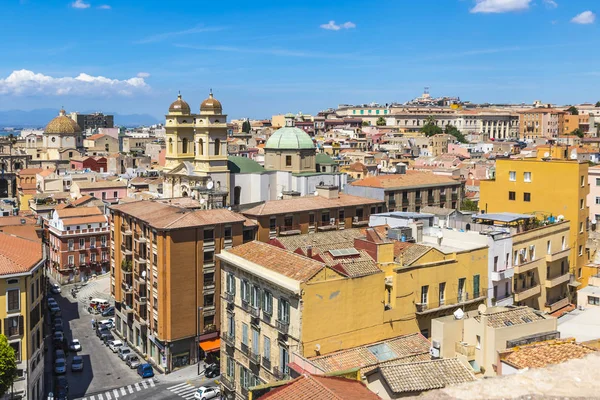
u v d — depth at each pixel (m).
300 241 82.25
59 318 120.19
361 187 129.88
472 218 85.12
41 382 83.50
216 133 136.12
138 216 101.31
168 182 144.12
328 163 155.50
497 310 55.06
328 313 59.06
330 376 44.31
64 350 105.81
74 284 147.25
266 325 63.59
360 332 60.88
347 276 60.06
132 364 97.50
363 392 40.91
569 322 57.12
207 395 83.31
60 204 167.75
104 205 160.12
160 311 93.88
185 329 94.56
